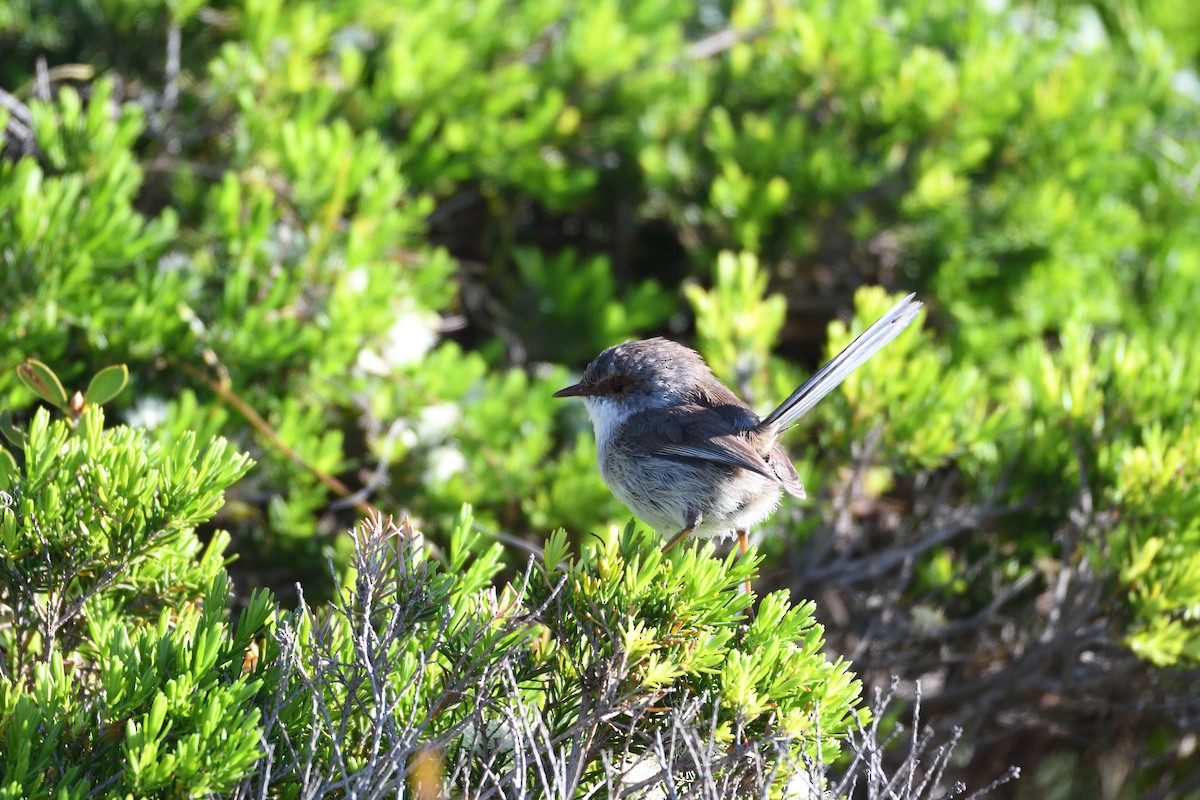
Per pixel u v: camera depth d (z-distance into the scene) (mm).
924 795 9492
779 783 5785
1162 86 13031
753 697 5750
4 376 8102
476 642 5812
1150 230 13219
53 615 6055
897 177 12172
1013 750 11188
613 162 12578
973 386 9875
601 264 11898
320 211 9859
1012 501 9781
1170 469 8711
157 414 9062
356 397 9719
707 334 10312
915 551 9656
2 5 10742
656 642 5891
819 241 12391
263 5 10953
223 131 10930
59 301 8617
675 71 12797
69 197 8531
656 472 8383
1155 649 8203
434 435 10016
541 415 10359
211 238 10023
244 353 9117
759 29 12875
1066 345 9922
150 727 5109
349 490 10086
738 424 8352
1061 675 9523
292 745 5652
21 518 5969
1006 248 12266
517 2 12867
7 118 9500
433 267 10391
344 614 6023
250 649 6031
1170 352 10312
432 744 5426
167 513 5969
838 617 10289
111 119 10445
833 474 10016
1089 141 12289
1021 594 10125
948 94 11898
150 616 6535
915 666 9867
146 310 8867
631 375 8664
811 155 12031
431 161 11336
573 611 5984
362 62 11828
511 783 5816
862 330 9617
